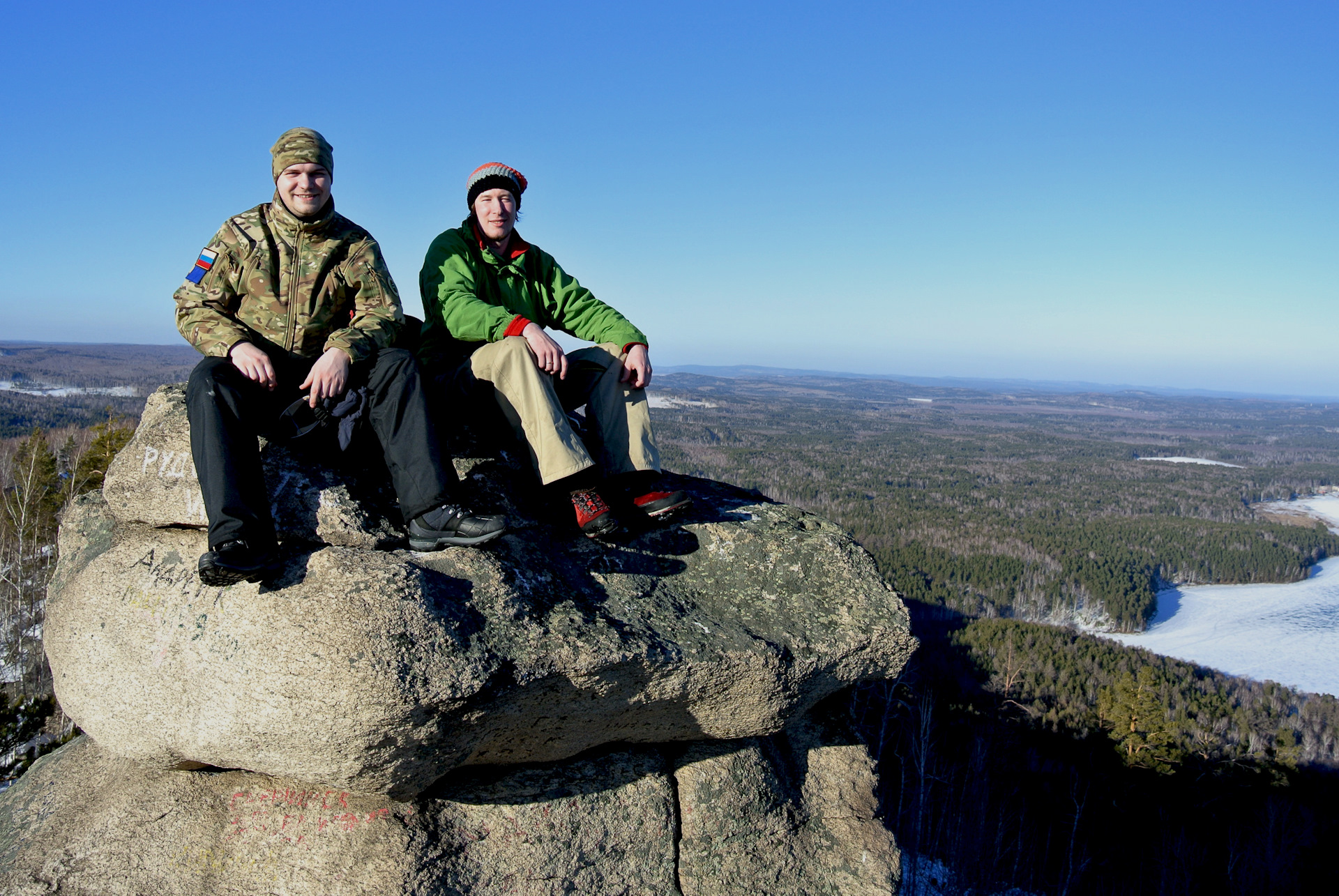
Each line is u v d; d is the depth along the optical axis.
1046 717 29.02
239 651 2.43
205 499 2.40
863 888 3.80
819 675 3.33
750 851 3.66
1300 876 20.41
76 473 21.62
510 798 3.19
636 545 3.47
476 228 3.63
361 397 2.75
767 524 3.87
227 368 2.58
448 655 2.44
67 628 2.90
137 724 2.70
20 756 11.02
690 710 3.21
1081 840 22.08
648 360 3.47
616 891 3.33
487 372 3.14
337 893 2.83
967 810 20.91
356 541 2.76
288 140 2.80
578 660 2.69
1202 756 25.39
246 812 3.00
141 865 2.94
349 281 2.96
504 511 3.21
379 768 2.52
